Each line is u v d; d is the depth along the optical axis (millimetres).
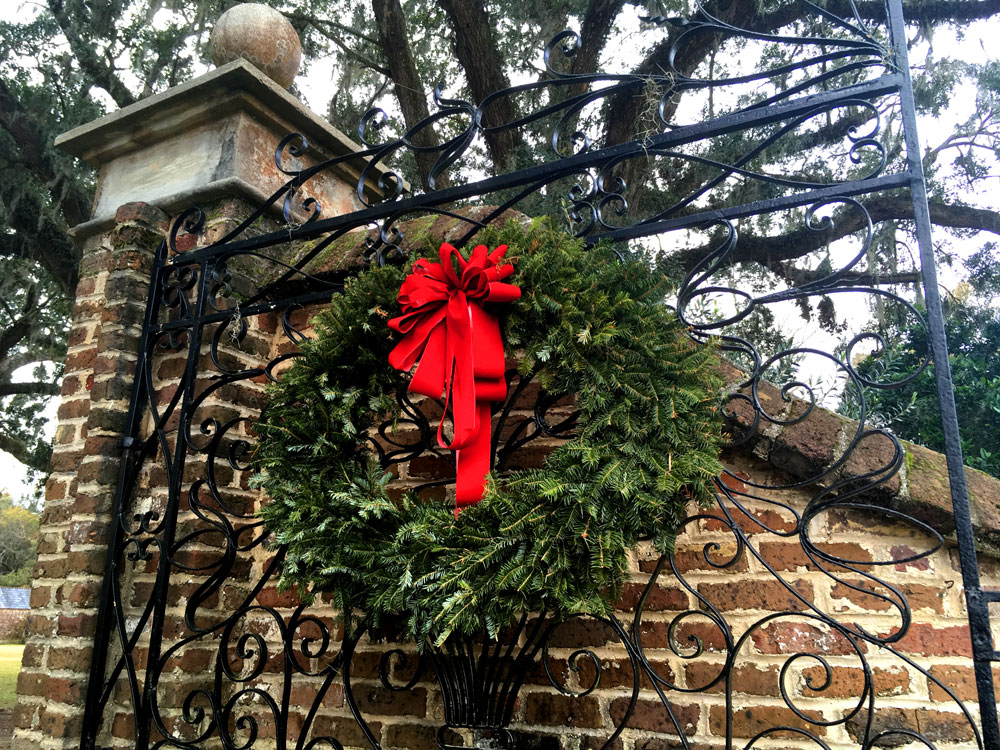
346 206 2850
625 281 1589
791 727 1389
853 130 1543
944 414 1298
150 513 2068
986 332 4098
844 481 1391
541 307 1489
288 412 1661
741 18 4512
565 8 4641
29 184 5320
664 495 1309
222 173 2361
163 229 2461
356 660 1906
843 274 1461
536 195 3574
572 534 1299
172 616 1993
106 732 1989
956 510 1259
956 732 1393
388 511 1460
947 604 1468
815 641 1499
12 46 5262
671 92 1721
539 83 1827
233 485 2172
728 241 1594
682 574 1643
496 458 1869
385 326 1655
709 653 1565
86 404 2338
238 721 1805
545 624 1718
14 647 15297
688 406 1409
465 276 1502
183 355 2279
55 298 6328
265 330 2395
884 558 1508
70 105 5281
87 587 2055
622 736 1583
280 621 1734
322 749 1874
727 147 4602
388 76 5340
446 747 1476
